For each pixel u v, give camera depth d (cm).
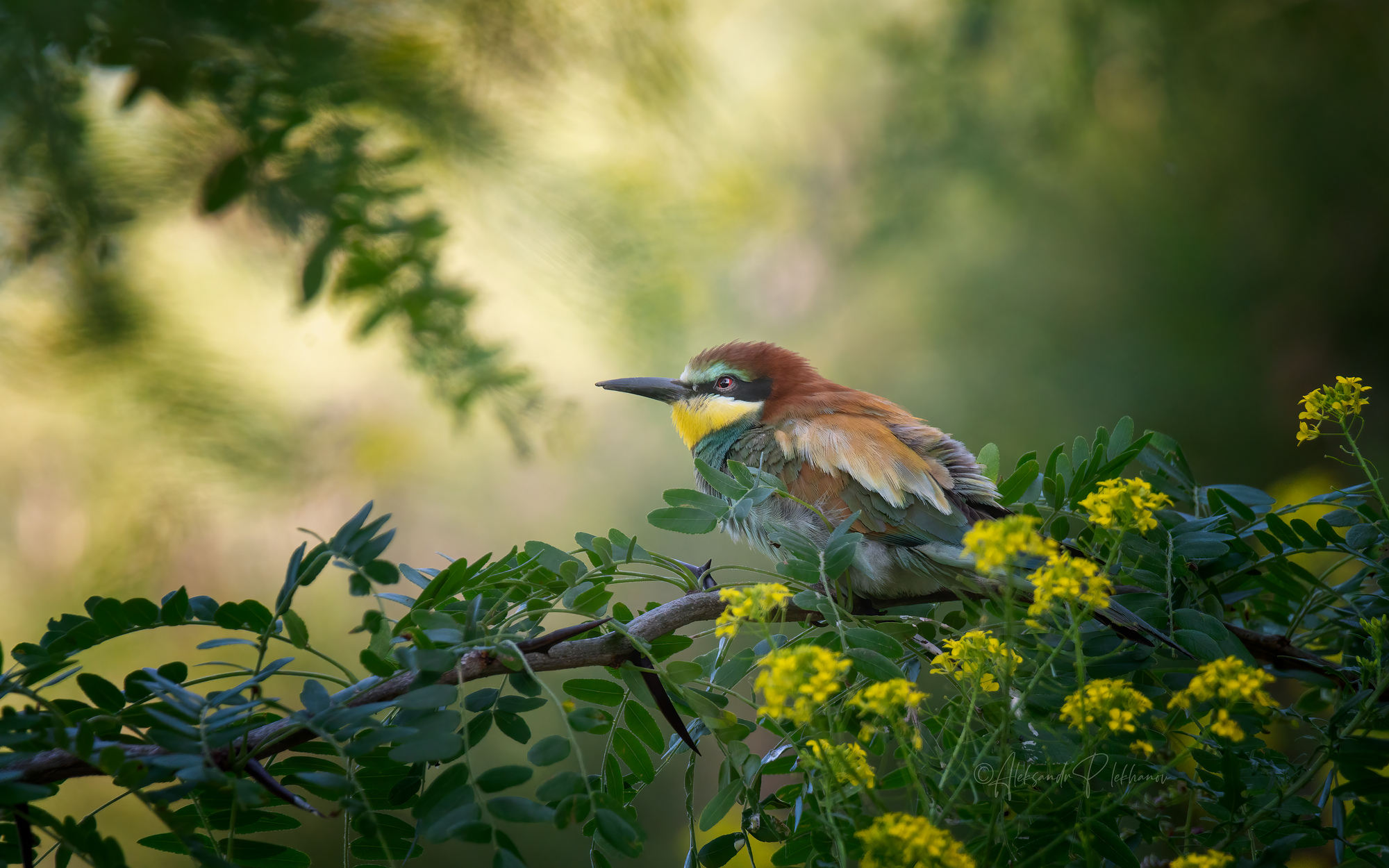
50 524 834
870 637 487
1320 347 1688
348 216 565
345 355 1080
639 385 1038
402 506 1396
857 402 969
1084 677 426
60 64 562
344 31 623
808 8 1623
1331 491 554
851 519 523
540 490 1536
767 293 1744
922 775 459
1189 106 1570
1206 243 1711
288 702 1233
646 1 741
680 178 871
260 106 570
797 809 479
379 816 447
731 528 838
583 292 756
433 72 652
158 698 429
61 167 568
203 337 696
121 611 443
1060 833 456
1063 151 1603
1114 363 1720
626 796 506
